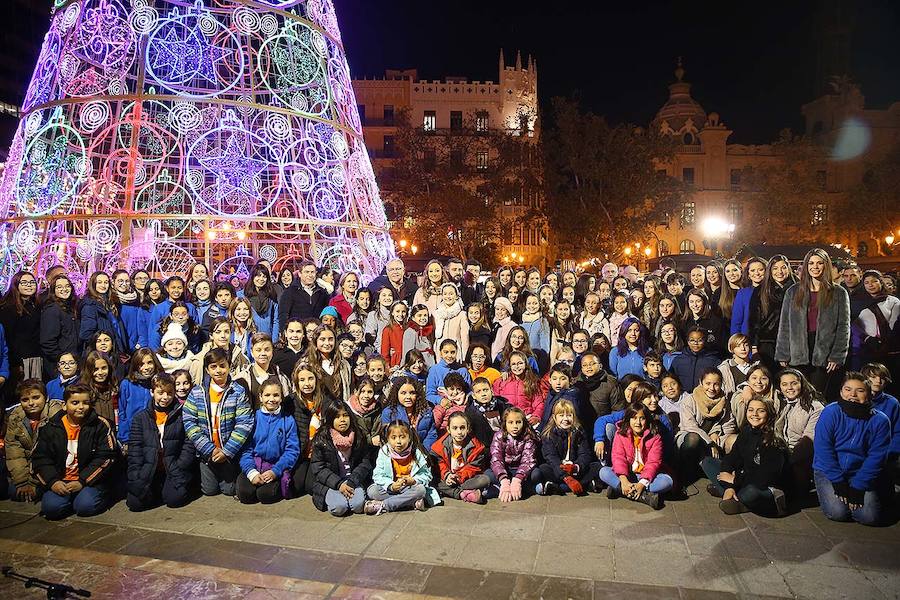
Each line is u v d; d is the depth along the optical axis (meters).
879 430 4.84
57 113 9.90
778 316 6.80
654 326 7.93
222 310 7.86
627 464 5.53
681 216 45.16
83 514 5.18
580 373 6.82
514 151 32.34
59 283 7.30
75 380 6.04
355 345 6.74
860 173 44.72
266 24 10.27
